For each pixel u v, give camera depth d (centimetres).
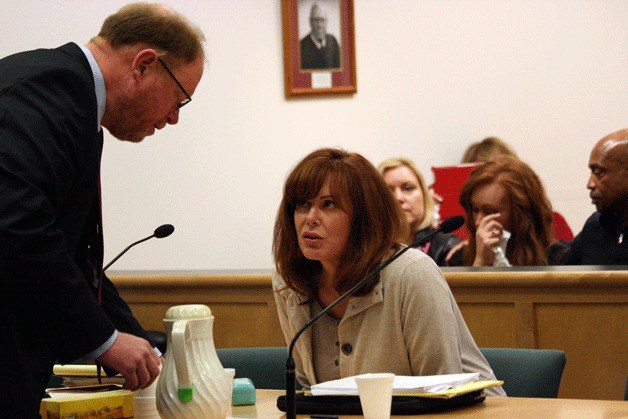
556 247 645
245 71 948
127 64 334
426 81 980
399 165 793
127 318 369
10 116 291
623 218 608
